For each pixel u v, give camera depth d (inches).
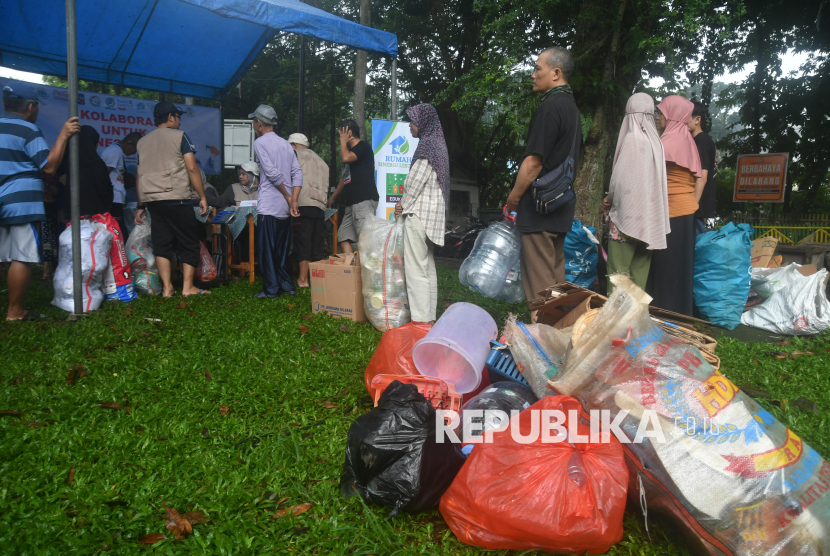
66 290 226.2
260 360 170.7
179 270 323.6
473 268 224.7
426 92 1007.0
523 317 221.9
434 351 137.5
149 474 102.0
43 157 203.2
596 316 97.7
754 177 597.0
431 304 201.5
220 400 138.9
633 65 429.1
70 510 89.7
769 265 302.7
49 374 151.3
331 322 215.2
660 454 87.3
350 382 153.7
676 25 436.5
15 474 97.2
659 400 90.8
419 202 197.8
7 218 198.2
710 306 237.0
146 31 354.6
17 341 179.5
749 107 1003.9
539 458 86.0
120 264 245.1
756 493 80.7
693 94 743.1
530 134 167.3
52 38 352.5
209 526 88.0
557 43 534.6
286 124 1251.8
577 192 449.7
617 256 194.2
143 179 255.9
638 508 96.8
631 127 189.9
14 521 85.0
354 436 98.2
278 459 109.2
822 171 979.9
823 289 232.7
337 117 1317.7
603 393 94.0
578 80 443.8
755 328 240.5
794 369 180.2
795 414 138.0
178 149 255.6
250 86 1077.1
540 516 81.4
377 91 1174.3
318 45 1119.0
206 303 248.4
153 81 415.5
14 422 119.0
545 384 117.6
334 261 237.5
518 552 85.3
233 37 367.6
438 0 961.5
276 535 86.0
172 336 195.3
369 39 311.9
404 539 87.8
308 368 163.3
